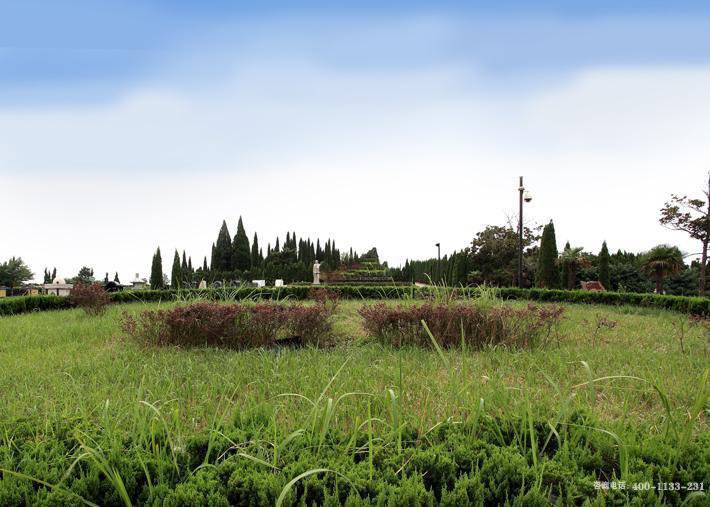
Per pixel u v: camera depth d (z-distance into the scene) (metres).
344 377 3.86
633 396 3.51
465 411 2.55
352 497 1.51
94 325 7.44
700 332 6.89
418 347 5.67
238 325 5.93
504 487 1.68
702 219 17.14
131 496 1.66
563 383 3.91
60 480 1.67
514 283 24.39
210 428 2.08
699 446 1.94
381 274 44.22
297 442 1.98
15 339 6.30
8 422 2.31
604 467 1.91
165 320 5.79
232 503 1.62
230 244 43.22
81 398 3.05
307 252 51.97
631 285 23.30
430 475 1.77
